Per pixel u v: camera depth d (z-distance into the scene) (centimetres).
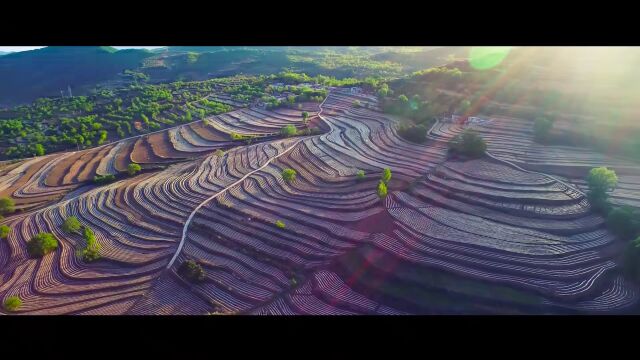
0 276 7294
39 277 7225
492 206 8106
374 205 8425
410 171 9606
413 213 8038
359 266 6838
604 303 5888
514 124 11594
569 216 7706
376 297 6288
